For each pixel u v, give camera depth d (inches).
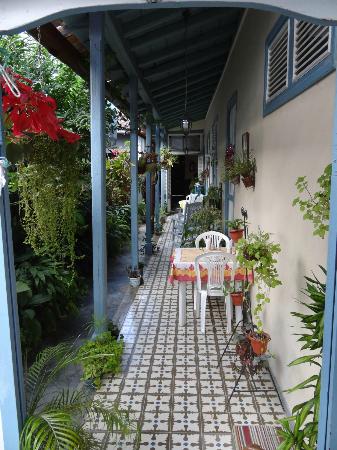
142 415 97.3
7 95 55.2
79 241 205.0
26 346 127.6
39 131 62.6
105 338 117.0
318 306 61.1
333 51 64.2
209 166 395.2
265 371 116.7
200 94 329.7
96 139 108.4
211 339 140.6
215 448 85.8
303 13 40.4
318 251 74.0
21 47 109.2
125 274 231.0
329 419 51.2
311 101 77.5
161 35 150.6
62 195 77.0
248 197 155.9
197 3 39.4
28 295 128.1
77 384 111.7
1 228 51.3
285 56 102.1
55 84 150.6
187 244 249.4
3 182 49.0
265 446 85.0
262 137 127.0
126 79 181.6
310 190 77.9
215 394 106.0
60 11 40.1
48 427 54.9
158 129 324.8
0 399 55.3
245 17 165.0
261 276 97.0
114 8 39.9
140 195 399.2
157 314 166.1
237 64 190.5
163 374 116.6
